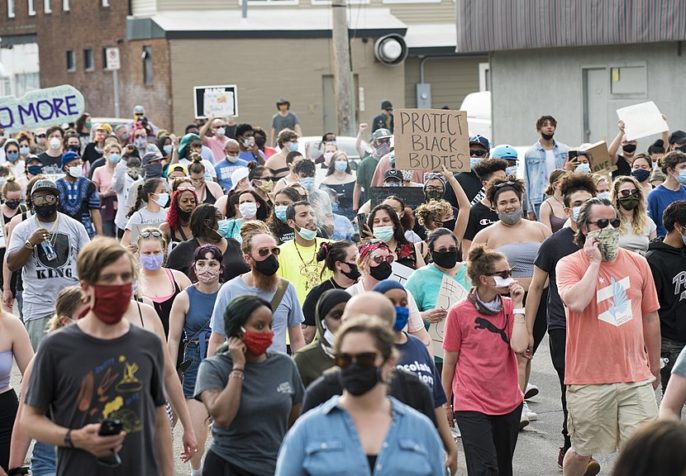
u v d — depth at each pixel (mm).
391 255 10281
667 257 11531
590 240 9875
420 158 17156
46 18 57781
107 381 7117
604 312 9922
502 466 10031
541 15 29047
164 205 15852
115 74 44594
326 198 16766
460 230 14789
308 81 48156
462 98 51438
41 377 7094
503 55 30812
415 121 17156
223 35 46938
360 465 5988
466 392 9820
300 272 12320
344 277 10703
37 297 13555
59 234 13555
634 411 9906
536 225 13367
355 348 5949
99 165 24984
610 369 9938
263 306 8148
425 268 11695
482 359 9812
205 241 12547
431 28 50812
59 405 7121
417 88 50500
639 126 20219
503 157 17078
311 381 8516
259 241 10086
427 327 11539
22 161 26844
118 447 6992
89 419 7105
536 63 30109
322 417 6066
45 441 7031
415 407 7398
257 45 47375
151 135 30781
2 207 19047
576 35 28375
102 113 53219
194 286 11141
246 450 8266
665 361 11719
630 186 13117
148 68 48312
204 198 19000
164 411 7648
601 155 18797
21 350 9492
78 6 54562
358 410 6090
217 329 10195
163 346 7469
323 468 5973
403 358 8398
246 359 8281
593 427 10008
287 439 6082
